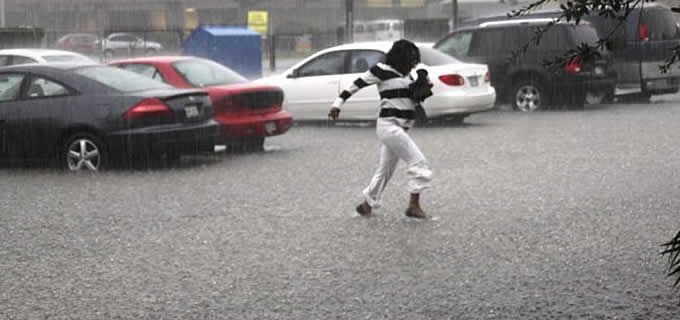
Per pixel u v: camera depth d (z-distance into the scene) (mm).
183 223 18203
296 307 12594
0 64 39062
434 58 36094
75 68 26062
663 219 17922
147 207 19938
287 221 18281
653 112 40250
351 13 70500
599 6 9414
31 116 25547
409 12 127312
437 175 23734
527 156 26984
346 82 35438
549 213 18672
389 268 14594
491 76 42250
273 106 29094
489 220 18094
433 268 14555
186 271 14578
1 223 18469
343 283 13750
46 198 21188
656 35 44312
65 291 13547
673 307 12312
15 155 25891
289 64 74062
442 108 35062
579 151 27891
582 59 9781
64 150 25500
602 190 21172
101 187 22625
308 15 122875
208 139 26312
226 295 13211
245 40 52281
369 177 23688
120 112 24922
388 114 18172
